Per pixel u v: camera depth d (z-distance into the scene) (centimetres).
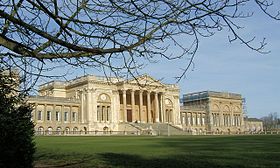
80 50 699
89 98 10556
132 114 11088
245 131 14775
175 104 12394
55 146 3619
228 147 3044
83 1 759
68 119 10588
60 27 732
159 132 10312
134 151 2752
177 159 2000
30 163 1436
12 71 1134
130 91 11238
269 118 19925
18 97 1238
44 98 10131
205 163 1755
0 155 1300
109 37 748
